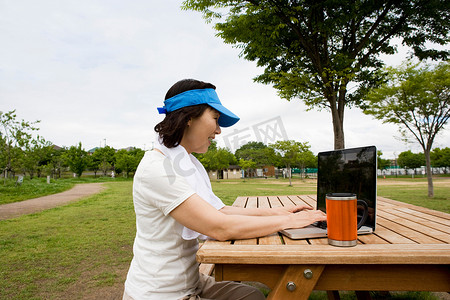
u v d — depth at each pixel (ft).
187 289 3.61
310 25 18.15
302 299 3.07
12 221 22.27
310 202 9.16
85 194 49.34
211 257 3.10
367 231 3.95
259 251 3.14
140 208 3.63
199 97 3.84
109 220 22.35
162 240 3.53
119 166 144.15
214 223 3.35
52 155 148.56
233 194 43.09
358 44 20.54
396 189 51.37
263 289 9.20
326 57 19.40
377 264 3.12
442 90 33.60
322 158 5.52
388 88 35.91
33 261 12.51
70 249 14.37
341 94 20.84
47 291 9.51
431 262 2.90
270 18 18.11
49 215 25.08
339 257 2.96
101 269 11.53
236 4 18.06
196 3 18.04
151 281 3.45
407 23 19.90
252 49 21.44
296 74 20.04
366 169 4.20
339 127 20.25
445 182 81.87
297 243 3.48
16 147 63.67
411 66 35.01
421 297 8.13
